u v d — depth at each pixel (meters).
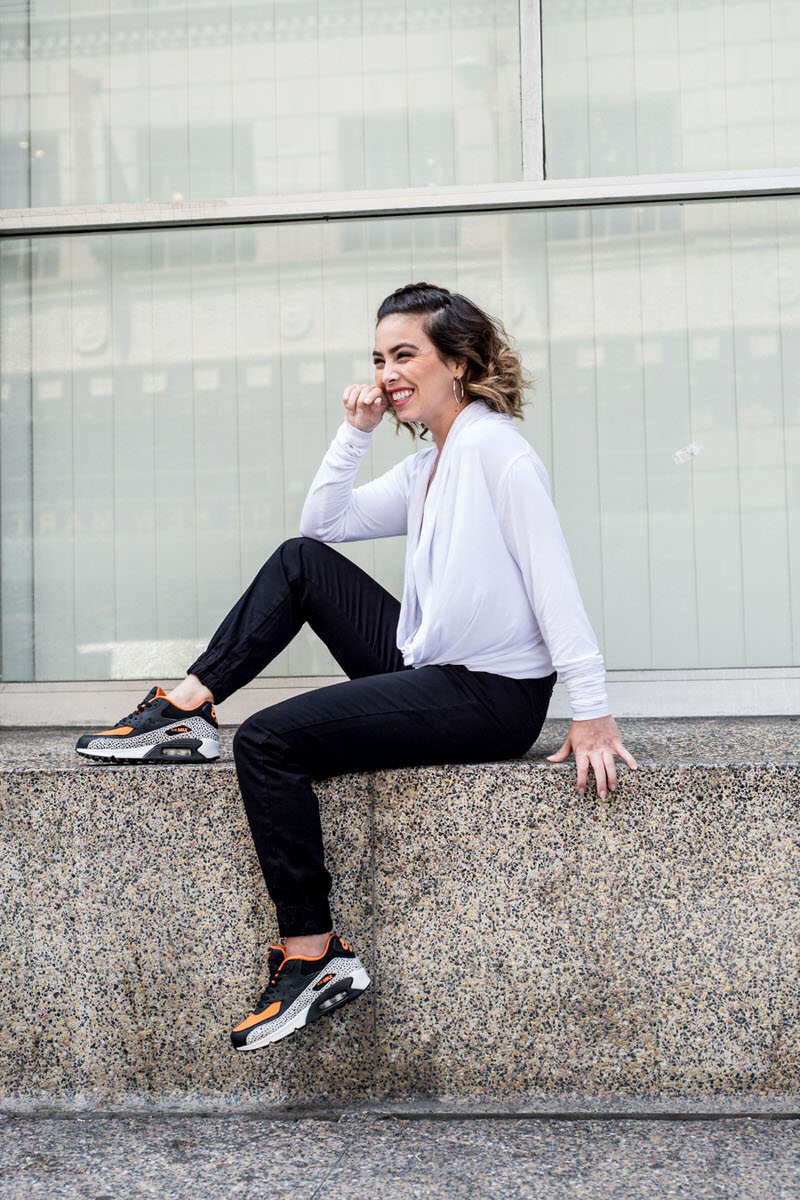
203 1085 2.11
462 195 3.01
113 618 3.12
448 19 3.05
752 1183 1.70
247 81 3.09
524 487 1.99
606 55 3.01
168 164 3.10
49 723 3.11
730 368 3.01
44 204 3.12
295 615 2.26
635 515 3.02
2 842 2.16
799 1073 2.04
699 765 2.05
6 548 3.13
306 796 1.97
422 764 2.08
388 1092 2.09
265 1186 1.73
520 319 3.04
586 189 2.98
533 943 2.07
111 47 3.11
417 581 2.09
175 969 2.12
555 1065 2.07
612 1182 1.72
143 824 2.13
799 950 2.04
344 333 3.08
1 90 3.13
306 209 3.04
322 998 1.93
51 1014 2.14
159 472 3.11
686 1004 2.05
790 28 2.99
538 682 2.10
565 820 2.06
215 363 3.10
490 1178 1.74
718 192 2.97
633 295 3.02
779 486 3.00
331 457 2.30
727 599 3.01
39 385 3.13
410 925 2.08
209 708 2.21
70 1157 1.87
